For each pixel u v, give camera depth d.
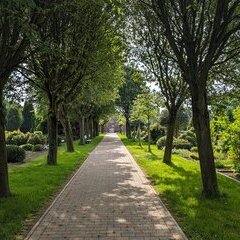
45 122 57.12
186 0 10.71
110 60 19.58
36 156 29.92
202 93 10.88
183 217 8.55
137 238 6.98
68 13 14.31
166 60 18.64
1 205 9.52
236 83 15.06
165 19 11.19
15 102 19.00
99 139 58.91
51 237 7.05
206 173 10.86
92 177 15.55
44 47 8.48
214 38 10.36
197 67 11.00
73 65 17.91
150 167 18.39
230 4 11.34
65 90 20.66
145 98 27.42
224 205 9.67
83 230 7.51
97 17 16.56
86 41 17.86
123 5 14.75
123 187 12.88
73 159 23.34
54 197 11.14
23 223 8.05
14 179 14.47
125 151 31.59
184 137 34.91
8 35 9.94
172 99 20.09
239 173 16.55
